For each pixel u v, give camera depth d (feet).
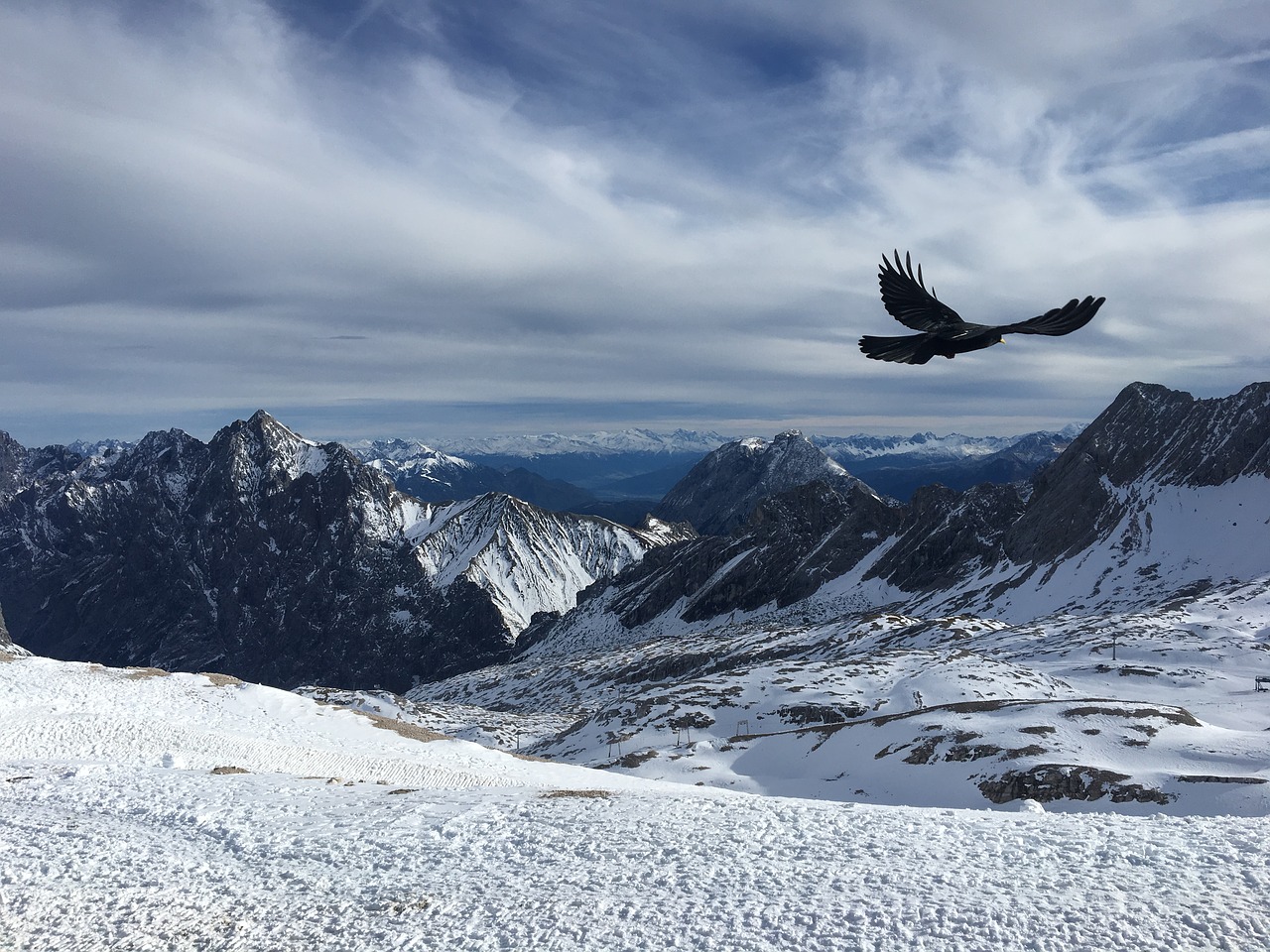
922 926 75.56
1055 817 107.96
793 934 76.48
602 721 480.64
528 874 95.35
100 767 161.38
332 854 104.83
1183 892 76.74
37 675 244.42
